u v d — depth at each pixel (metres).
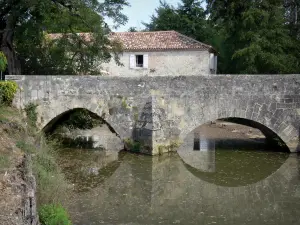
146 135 14.12
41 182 7.97
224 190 10.81
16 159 8.05
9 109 13.64
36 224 5.90
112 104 14.64
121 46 20.17
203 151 15.58
